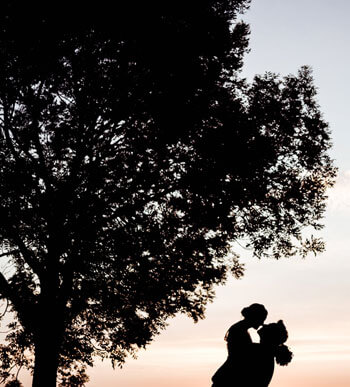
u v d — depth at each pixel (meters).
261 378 5.76
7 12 14.62
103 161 16.66
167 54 15.76
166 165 16.92
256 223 18.38
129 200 16.55
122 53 15.95
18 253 17.36
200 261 18.38
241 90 18.00
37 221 15.69
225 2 17.17
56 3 14.54
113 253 16.27
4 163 15.42
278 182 17.61
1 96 15.40
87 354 19.31
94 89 15.62
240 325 6.07
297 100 17.69
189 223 17.38
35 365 16.94
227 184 16.86
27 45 14.77
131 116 16.75
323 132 17.84
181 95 16.06
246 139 16.61
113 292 17.33
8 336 18.70
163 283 17.33
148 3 15.29
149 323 18.84
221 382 5.83
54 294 16.62
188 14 16.14
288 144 17.72
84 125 16.06
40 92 15.79
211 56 16.88
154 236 16.50
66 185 15.69
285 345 5.98
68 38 15.30
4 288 17.17
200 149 16.58
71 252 16.06
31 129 15.38
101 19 14.99
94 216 16.09
